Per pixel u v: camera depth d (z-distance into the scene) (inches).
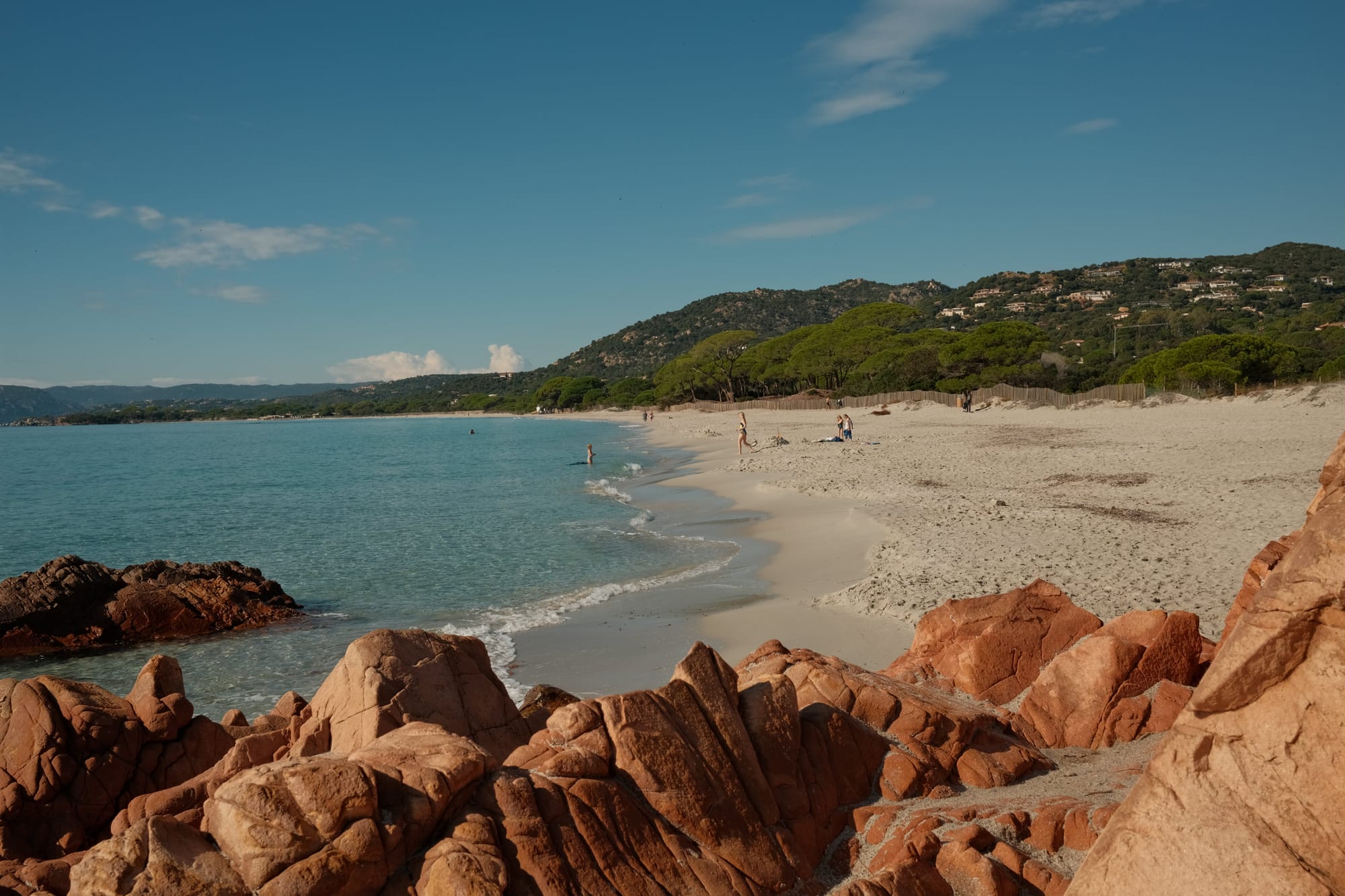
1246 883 116.4
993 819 186.2
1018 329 3191.4
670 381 5497.1
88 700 250.1
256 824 127.1
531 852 140.6
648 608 650.8
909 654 294.5
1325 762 113.6
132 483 2177.7
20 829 227.3
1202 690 123.8
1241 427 1553.9
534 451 3036.4
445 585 796.6
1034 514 830.5
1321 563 114.7
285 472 2418.8
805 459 1631.4
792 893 166.1
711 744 175.6
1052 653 268.4
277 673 567.2
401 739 159.6
